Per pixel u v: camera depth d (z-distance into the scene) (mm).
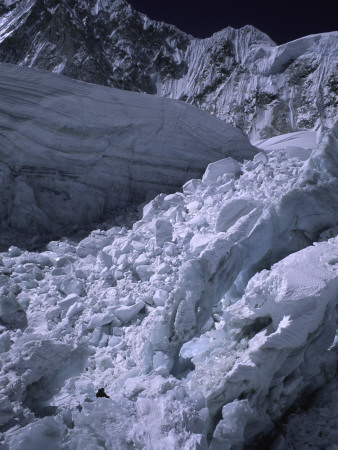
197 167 10930
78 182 9438
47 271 7215
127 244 7238
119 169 9977
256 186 8250
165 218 8164
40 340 3174
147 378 3432
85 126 9203
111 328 5336
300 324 3049
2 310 5551
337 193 4410
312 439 2939
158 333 3916
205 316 3980
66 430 2787
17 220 8672
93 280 6582
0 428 2643
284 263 3574
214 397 2912
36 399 3027
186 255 6082
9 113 8445
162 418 2594
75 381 4219
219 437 2793
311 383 3361
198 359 3873
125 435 2580
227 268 4074
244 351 3145
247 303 3396
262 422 3018
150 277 6273
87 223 9453
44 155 8938
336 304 3527
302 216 4492
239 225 4305
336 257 3549
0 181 8609
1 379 2910
